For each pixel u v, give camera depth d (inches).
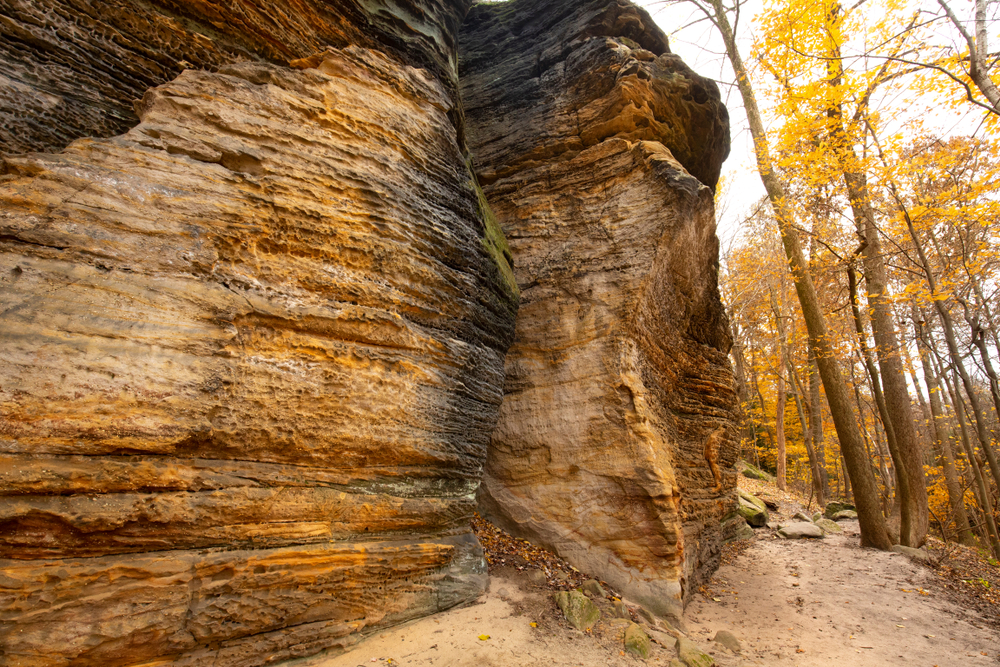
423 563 191.6
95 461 123.9
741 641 232.4
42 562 117.1
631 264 279.6
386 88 213.5
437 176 226.2
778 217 441.7
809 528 445.4
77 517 119.8
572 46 331.9
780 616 267.7
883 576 328.8
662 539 244.4
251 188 164.9
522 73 345.4
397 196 203.0
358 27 215.2
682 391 327.6
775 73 408.2
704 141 357.7
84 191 133.6
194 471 141.4
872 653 230.7
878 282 425.1
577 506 265.7
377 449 181.2
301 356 166.1
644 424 258.5
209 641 137.9
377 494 181.9
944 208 332.8
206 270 150.3
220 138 163.0
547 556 262.5
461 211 237.6
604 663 179.6
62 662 114.7
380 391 184.1
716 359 372.8
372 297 187.2
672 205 279.3
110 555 126.8
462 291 227.8
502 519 283.7
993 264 400.8
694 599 277.9
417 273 205.3
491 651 174.2
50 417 118.2
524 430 287.3
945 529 505.4
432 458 199.2
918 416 944.3
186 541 138.0
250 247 161.9
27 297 119.9
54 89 150.9
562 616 209.2
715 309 367.6
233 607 141.6
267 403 155.7
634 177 294.0
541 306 297.6
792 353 738.2
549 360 288.7
